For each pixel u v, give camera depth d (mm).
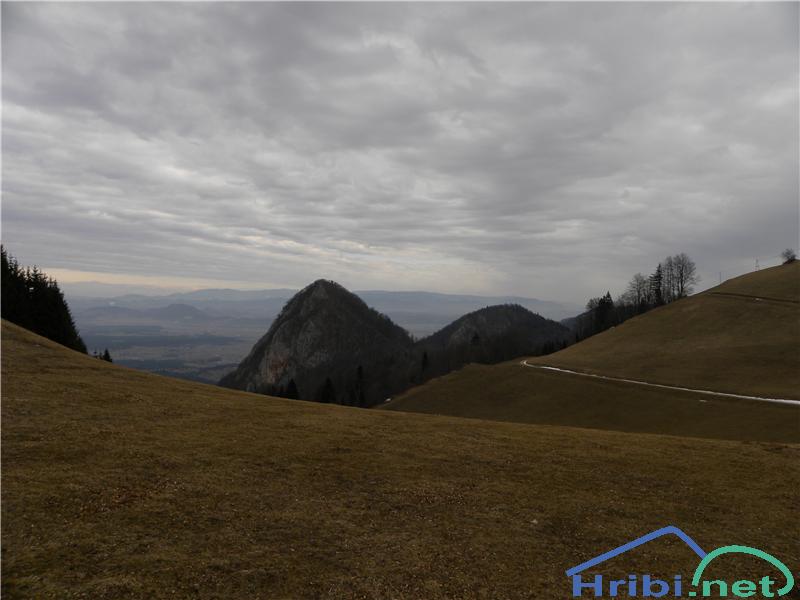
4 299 61844
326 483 16172
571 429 30016
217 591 9773
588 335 175375
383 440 22203
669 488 18422
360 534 12836
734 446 25750
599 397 70000
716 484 19141
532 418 68312
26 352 30719
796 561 13305
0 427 17688
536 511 15391
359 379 177625
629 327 114438
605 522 15016
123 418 21188
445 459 19953
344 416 27391
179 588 9711
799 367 67688
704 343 89000
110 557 10516
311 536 12469
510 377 90312
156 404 24672
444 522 14031
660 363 81312
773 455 23828
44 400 21781
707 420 52969
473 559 12117
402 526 13547
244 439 20203
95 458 15961
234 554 11195
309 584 10383
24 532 11078
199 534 11930
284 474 16578
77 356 34031
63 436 17672
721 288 121812
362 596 10164
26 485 13289
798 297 100250
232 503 13867
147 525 12062
